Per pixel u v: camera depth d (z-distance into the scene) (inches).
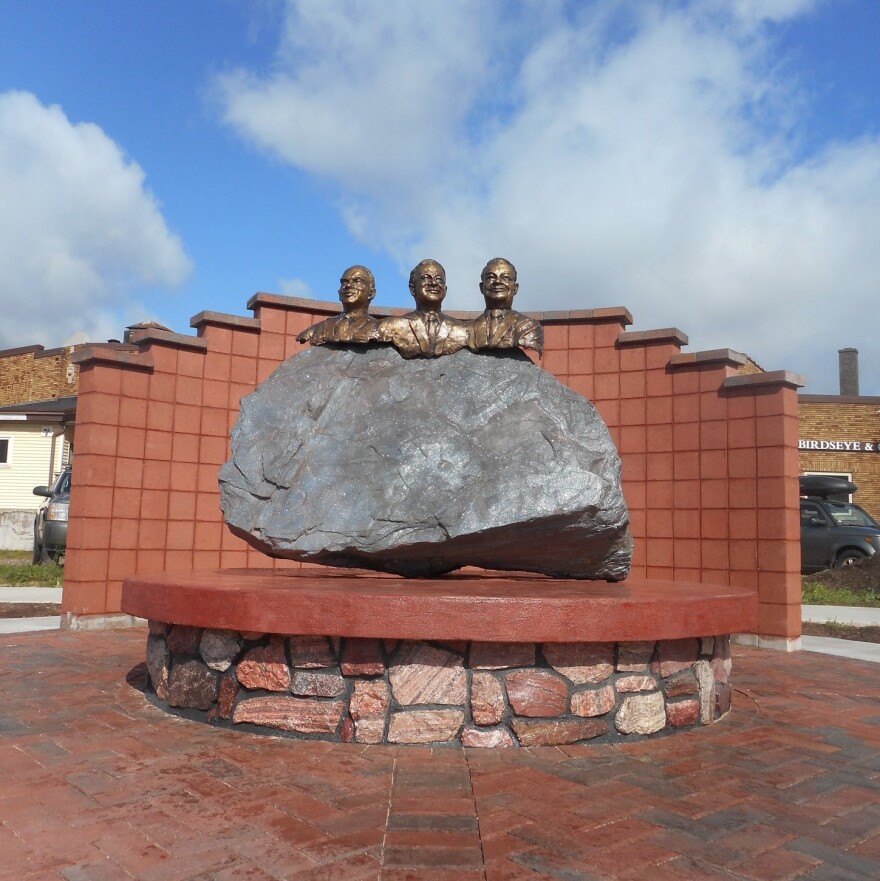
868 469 930.7
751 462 326.3
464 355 232.1
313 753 157.6
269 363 365.4
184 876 103.6
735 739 177.6
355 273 244.1
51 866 106.0
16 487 833.5
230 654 178.5
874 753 168.7
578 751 164.1
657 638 173.8
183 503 344.8
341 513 206.2
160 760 152.3
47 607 404.5
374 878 103.8
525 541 200.2
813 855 114.1
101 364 327.3
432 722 164.9
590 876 105.7
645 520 350.0
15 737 167.5
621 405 360.2
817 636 376.8
